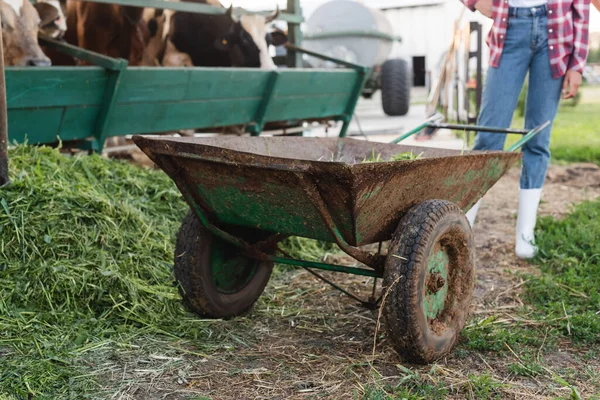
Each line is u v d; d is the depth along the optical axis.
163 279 3.53
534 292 3.76
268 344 3.08
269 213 2.88
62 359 2.74
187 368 2.79
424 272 2.70
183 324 3.20
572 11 4.11
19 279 3.16
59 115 4.72
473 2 4.23
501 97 4.23
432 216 2.73
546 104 4.23
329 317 3.44
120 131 5.21
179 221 4.34
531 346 3.11
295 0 7.87
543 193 6.54
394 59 13.24
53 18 5.82
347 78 7.46
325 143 3.79
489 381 2.71
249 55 7.45
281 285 3.92
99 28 7.38
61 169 4.04
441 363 2.91
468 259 3.00
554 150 8.80
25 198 3.48
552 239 4.56
